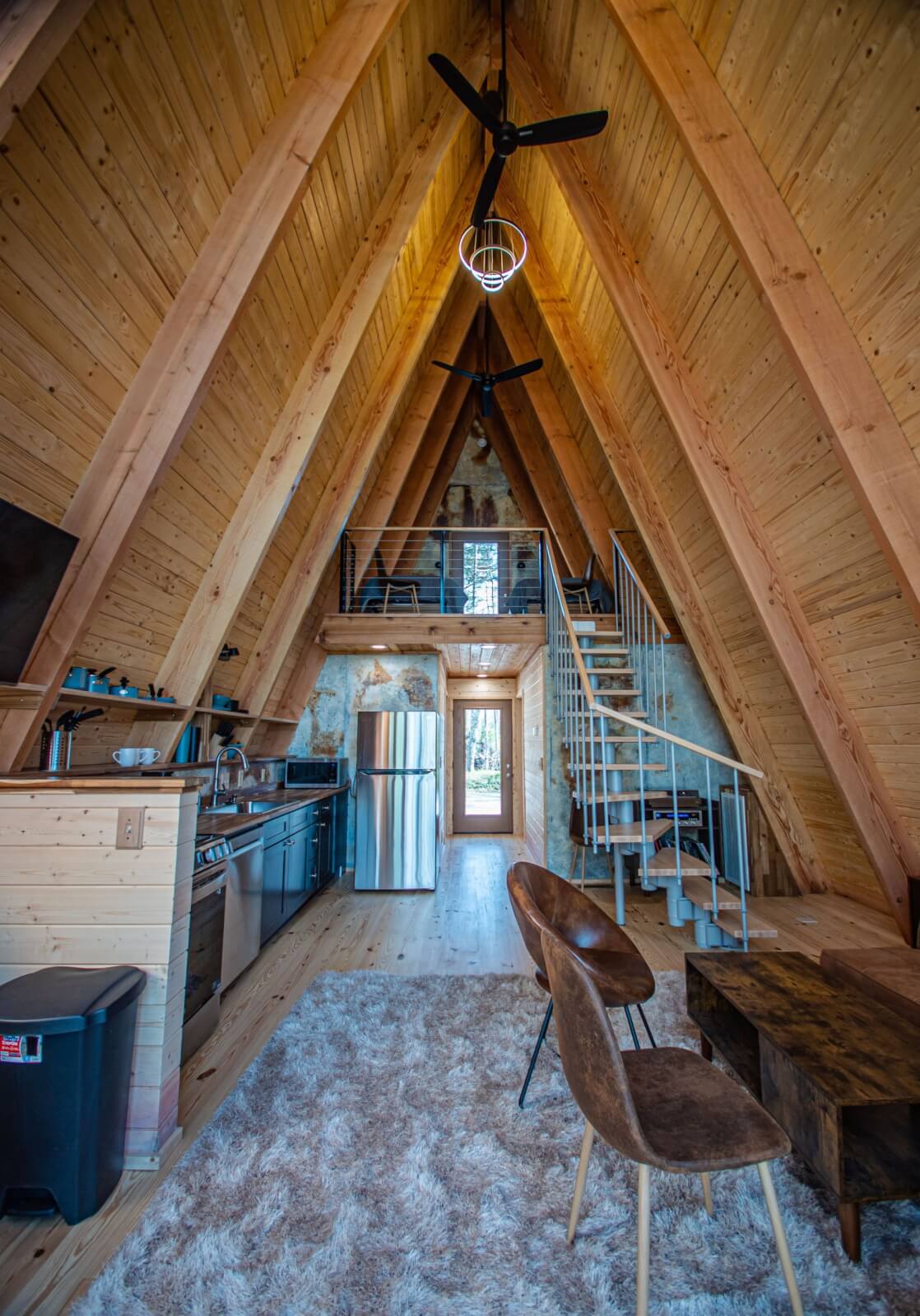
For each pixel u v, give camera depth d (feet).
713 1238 4.91
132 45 6.17
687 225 10.50
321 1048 7.91
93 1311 4.25
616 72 10.56
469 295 19.88
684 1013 8.93
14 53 4.93
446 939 12.48
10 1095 5.13
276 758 18.31
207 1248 4.75
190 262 8.04
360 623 17.44
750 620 14.14
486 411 17.43
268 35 7.76
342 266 11.53
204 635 11.25
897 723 11.17
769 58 7.79
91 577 7.91
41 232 6.13
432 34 11.61
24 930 6.20
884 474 8.29
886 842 12.33
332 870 17.43
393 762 16.71
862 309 8.01
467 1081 7.17
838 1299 4.37
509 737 27.58
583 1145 4.93
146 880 6.24
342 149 10.19
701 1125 4.25
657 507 15.53
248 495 11.27
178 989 6.36
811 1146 5.21
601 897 16.01
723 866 16.81
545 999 9.41
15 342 6.36
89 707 9.57
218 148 7.73
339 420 14.15
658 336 11.93
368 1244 4.82
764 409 10.64
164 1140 5.97
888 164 7.07
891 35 6.47
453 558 26.73
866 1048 5.57
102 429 7.84
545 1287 4.43
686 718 17.78
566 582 20.34
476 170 16.81
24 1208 5.17
